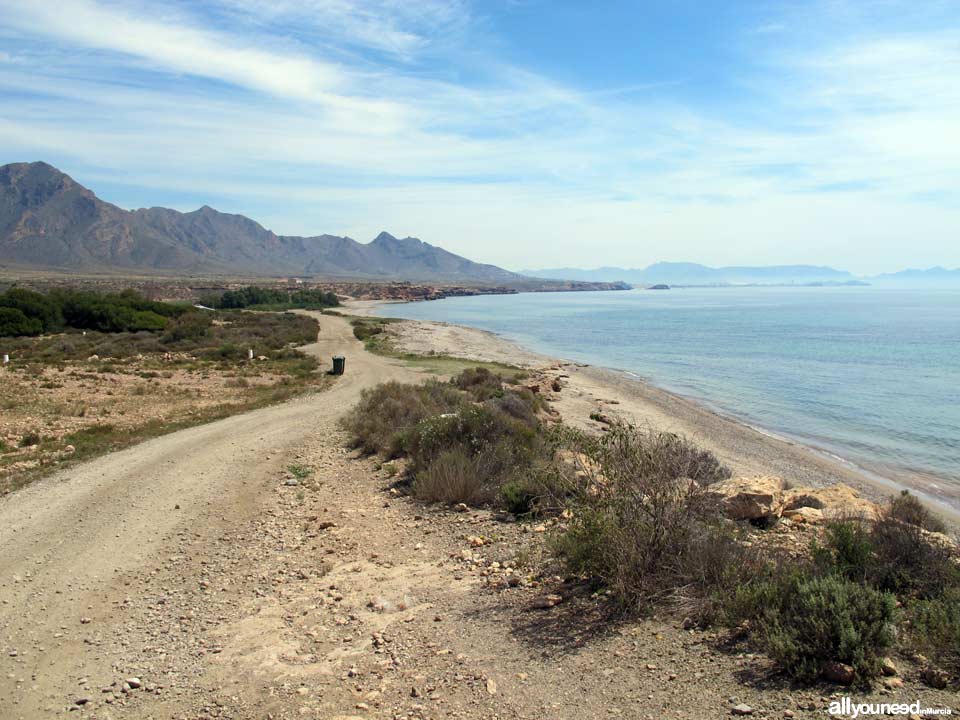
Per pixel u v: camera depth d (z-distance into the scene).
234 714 4.86
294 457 15.34
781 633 4.66
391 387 24.42
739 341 71.12
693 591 5.92
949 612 4.88
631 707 4.39
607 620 5.77
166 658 5.89
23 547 9.20
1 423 19.09
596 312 138.38
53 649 6.15
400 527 9.73
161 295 138.62
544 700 4.63
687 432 25.36
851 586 4.93
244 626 6.52
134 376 32.34
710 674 4.64
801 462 21.64
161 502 11.51
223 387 29.53
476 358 49.38
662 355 58.16
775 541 7.39
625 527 6.41
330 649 5.87
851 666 4.35
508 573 7.32
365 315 120.81
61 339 49.34
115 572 8.22
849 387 39.38
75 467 14.36
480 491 10.70
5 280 178.62
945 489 19.03
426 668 5.31
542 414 23.38
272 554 8.79
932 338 72.50
